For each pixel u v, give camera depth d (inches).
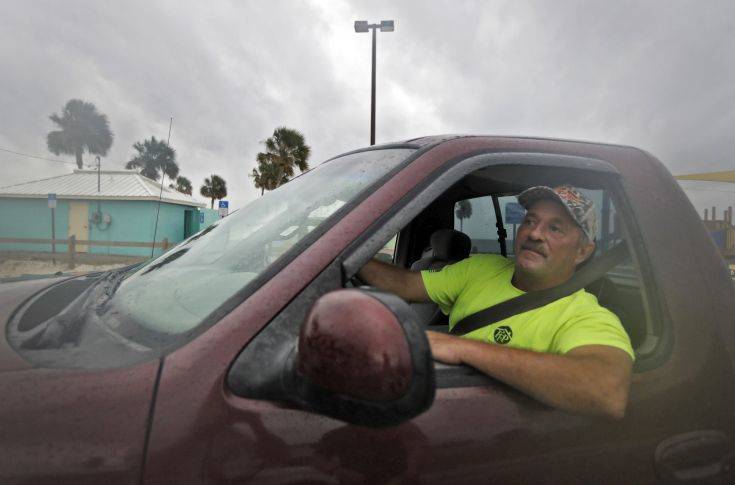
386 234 46.1
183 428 36.2
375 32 700.0
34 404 36.4
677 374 53.7
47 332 47.8
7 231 914.1
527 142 58.4
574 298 61.4
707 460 53.6
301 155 1343.5
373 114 702.5
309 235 46.1
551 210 63.6
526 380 45.2
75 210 906.1
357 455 38.8
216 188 2209.6
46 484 33.6
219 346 39.5
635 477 49.6
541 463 45.4
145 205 900.0
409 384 30.2
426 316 92.7
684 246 60.1
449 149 54.1
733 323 58.5
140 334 44.7
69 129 2107.5
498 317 65.1
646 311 58.1
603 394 46.3
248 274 51.3
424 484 40.6
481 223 104.3
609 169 59.7
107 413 36.2
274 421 37.4
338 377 30.9
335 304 32.0
